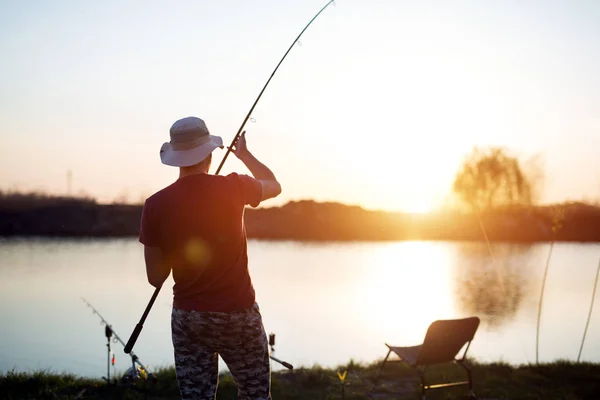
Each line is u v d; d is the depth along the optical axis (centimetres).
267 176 287
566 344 1323
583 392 609
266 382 263
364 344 1391
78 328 1647
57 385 596
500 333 1497
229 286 251
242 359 257
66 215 5697
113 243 5522
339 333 1559
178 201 250
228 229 253
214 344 253
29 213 5734
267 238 7150
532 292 2467
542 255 3938
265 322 1750
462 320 566
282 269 3800
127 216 5809
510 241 3775
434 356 575
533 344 1329
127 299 2286
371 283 2992
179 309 253
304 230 6938
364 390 620
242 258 260
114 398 566
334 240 6925
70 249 5072
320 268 3897
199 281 250
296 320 1803
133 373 603
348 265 4153
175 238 250
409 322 1784
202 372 256
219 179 260
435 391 614
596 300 2188
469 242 5822
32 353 1261
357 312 2006
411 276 3319
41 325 1705
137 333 264
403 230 7012
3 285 2783
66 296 2406
